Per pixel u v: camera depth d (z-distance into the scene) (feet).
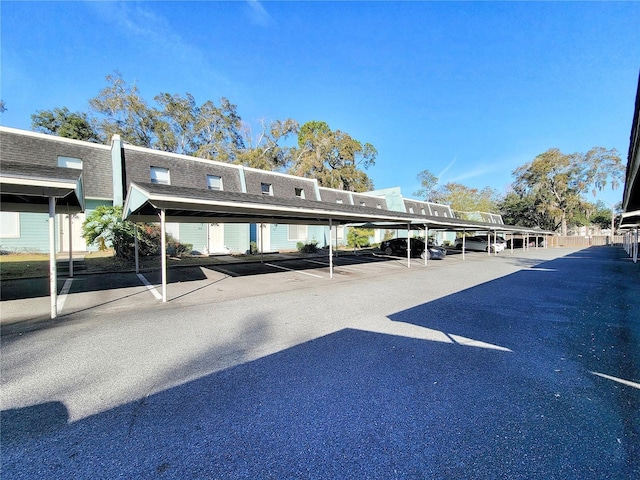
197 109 101.50
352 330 15.31
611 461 6.34
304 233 73.20
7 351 12.39
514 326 16.11
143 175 44.98
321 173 101.81
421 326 16.02
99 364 11.17
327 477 5.93
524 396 9.06
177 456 6.50
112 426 7.53
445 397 8.96
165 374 10.38
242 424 7.62
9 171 14.71
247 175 55.72
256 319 17.28
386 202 92.53
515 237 116.47
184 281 30.50
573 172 125.59
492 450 6.69
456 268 44.09
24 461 6.31
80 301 21.29
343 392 9.21
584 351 12.67
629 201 33.91
